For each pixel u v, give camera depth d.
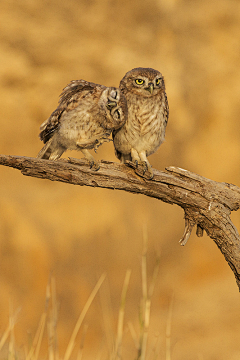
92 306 15.91
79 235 17.08
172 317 16.41
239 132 20.48
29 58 17.83
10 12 18.06
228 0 21.50
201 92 20.30
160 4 20.41
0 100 17.02
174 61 20.05
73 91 5.69
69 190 17.84
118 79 18.64
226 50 21.03
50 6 18.95
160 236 18.69
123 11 19.88
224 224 4.94
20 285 15.33
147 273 18.02
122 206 18.28
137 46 19.59
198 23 20.97
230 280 18.72
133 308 16.67
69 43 18.55
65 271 16.31
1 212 15.93
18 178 17.36
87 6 19.61
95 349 14.20
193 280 18.80
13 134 17.16
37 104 17.53
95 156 17.55
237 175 20.17
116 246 17.53
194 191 4.90
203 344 14.20
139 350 4.99
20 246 15.77
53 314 5.27
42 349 12.36
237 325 15.31
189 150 20.05
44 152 5.81
